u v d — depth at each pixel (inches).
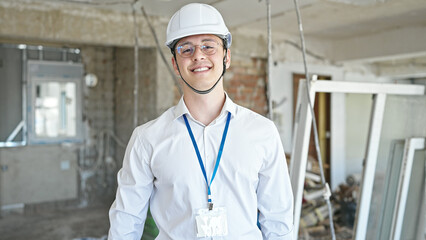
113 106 223.6
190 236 47.4
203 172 47.8
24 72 198.2
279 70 217.3
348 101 255.4
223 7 147.2
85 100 216.4
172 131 49.3
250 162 47.8
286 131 221.8
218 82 49.3
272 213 51.1
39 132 203.5
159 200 50.4
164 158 48.4
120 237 50.6
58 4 151.7
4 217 191.0
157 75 174.9
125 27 166.1
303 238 152.8
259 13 157.5
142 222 53.0
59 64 206.5
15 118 197.3
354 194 175.2
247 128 49.2
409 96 100.8
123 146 211.9
